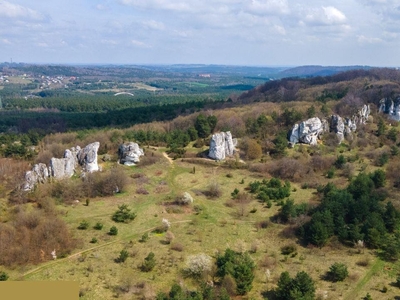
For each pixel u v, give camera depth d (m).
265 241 73.50
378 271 61.88
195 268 59.62
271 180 100.00
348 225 73.50
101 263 62.97
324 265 64.00
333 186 93.38
